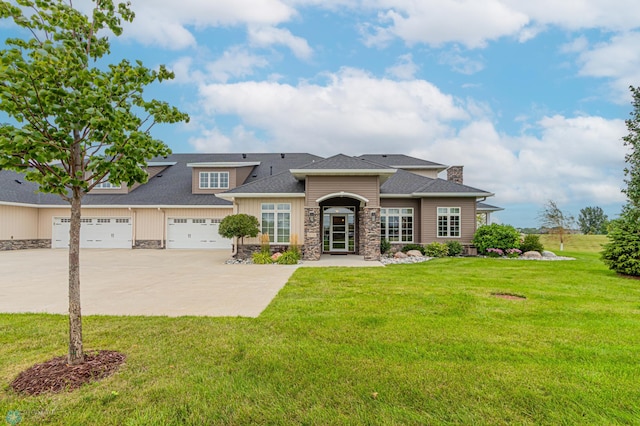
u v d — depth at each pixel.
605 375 3.93
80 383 3.69
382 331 5.43
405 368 4.08
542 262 15.56
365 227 16.41
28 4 3.69
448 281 10.06
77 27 3.97
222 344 4.86
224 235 16.12
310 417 3.10
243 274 11.77
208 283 9.97
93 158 3.73
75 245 4.09
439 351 4.62
